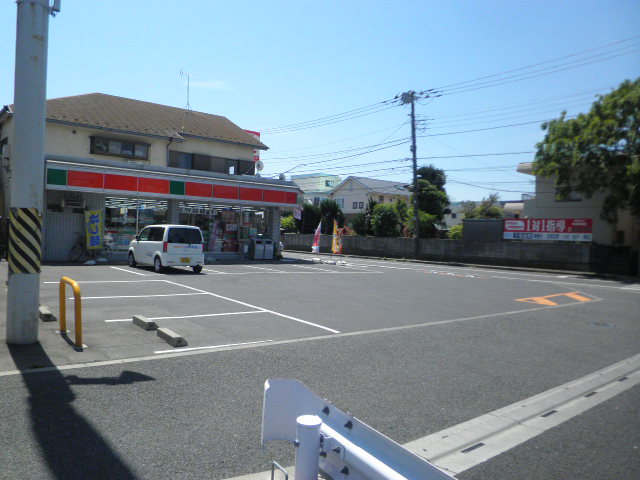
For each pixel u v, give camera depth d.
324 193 56.00
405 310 11.30
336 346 7.49
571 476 3.76
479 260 30.42
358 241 37.44
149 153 24.30
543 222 27.81
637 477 3.77
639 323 10.94
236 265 21.11
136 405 4.77
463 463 3.95
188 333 7.87
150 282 13.78
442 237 40.03
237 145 27.81
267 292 13.02
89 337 7.25
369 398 5.30
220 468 3.65
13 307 6.65
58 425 4.23
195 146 26.34
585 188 24.84
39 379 5.36
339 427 3.28
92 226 18.86
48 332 7.44
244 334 8.02
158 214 21.39
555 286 18.48
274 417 3.38
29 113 6.58
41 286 12.06
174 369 5.95
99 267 17.12
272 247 25.25
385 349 7.46
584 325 10.41
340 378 5.93
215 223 23.62
